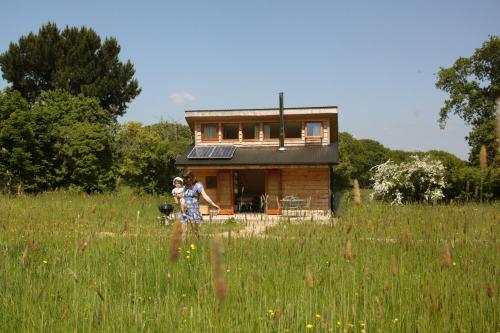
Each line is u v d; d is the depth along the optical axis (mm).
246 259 7293
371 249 7758
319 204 25094
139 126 36812
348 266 6406
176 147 37062
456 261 7109
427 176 27781
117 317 4488
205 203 25594
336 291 5375
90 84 47656
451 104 38406
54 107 38969
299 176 25422
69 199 22719
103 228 9375
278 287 5566
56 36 49344
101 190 35500
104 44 50156
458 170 27672
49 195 25656
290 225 9672
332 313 4363
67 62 47906
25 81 47406
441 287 5352
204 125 27969
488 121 33000
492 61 36812
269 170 25609
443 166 28469
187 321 4418
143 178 34750
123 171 34688
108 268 6750
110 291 5555
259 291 5277
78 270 6609
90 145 35344
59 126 36469
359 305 5125
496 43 35812
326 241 8242
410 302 4945
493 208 9883
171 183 34969
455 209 12867
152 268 6711
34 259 6863
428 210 13586
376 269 6309
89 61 49094
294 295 5215
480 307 4598
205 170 25875
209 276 6125
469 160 32688
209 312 4430
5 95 34656
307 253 7562
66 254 7508
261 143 27469
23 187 32438
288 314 4438
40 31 48906
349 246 5074
